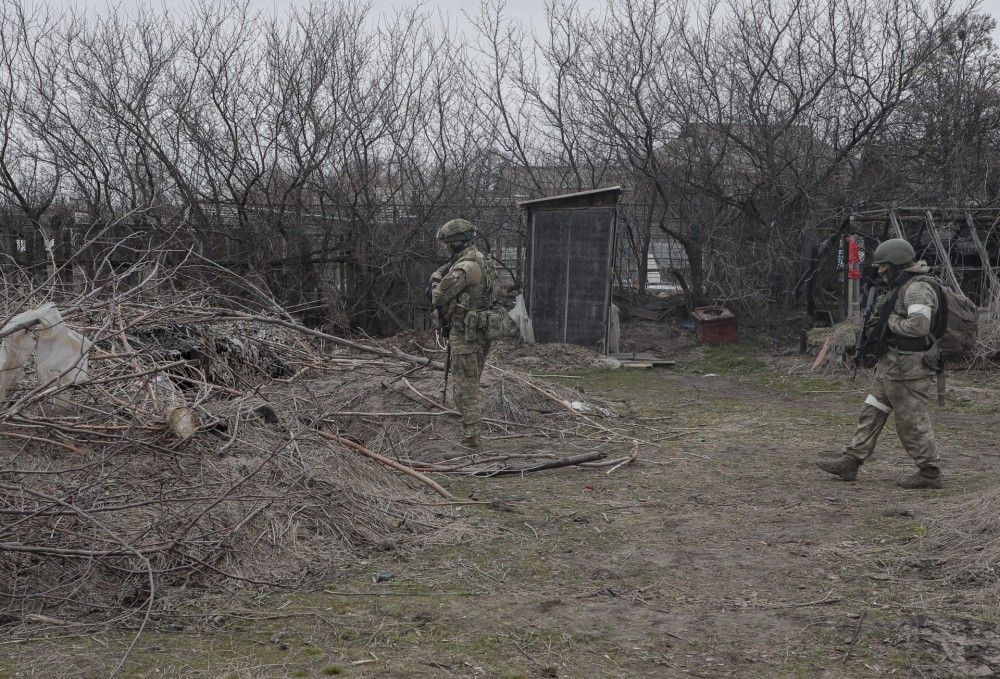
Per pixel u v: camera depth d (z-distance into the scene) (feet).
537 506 19.63
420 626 12.88
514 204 60.49
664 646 12.34
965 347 20.48
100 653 11.62
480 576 15.11
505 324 25.46
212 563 14.40
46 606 13.02
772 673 11.50
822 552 16.12
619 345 52.11
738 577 15.05
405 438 25.62
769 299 55.36
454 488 21.35
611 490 21.22
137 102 49.78
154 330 24.64
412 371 29.01
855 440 21.45
